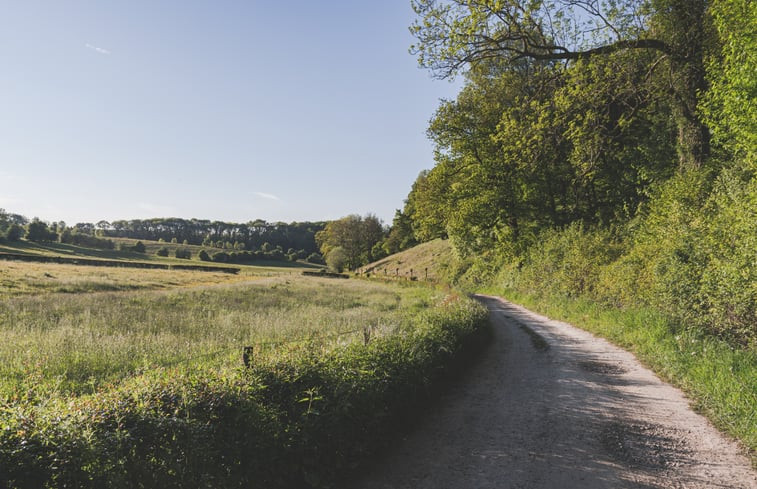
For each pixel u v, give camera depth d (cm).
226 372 518
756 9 1084
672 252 1259
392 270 7106
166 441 373
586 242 2209
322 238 12544
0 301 1962
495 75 3275
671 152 2466
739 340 920
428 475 523
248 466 423
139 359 988
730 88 1180
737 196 1157
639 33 1902
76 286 2973
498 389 887
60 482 307
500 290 3566
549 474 515
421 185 4203
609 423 669
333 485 499
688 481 486
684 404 737
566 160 3120
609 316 1558
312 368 569
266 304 2547
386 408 642
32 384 735
